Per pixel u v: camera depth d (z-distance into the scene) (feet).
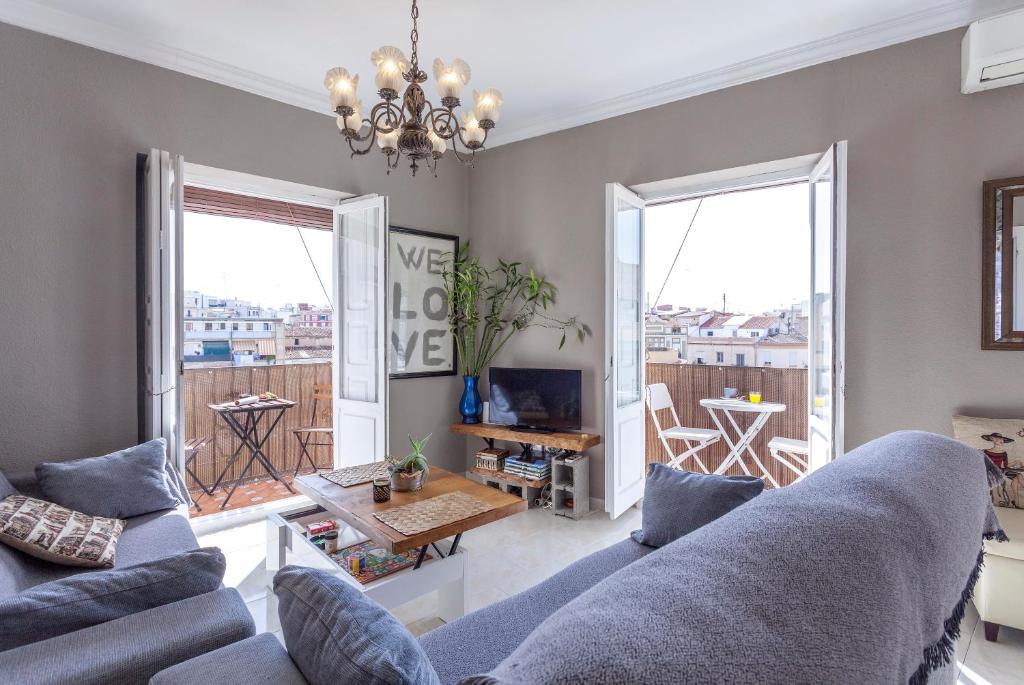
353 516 7.45
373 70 10.73
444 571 7.35
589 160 12.66
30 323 8.61
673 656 1.81
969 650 6.93
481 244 14.74
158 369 8.86
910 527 3.13
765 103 10.30
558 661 1.81
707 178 11.43
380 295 11.84
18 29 8.42
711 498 6.63
